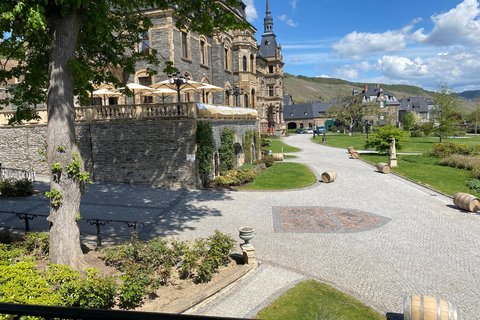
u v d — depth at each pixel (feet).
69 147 32.55
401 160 124.47
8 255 28.55
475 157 113.60
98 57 45.14
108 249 35.88
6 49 38.29
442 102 181.68
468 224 53.72
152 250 33.58
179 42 102.37
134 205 61.62
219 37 126.52
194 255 34.01
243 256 38.09
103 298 25.40
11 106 92.89
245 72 149.28
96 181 79.30
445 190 78.13
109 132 77.41
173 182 75.61
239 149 103.60
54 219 32.76
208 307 29.73
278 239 46.93
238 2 38.70
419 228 51.78
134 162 77.00
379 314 29.48
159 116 74.79
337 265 39.14
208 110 79.77
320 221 54.80
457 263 39.75
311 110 402.52
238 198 68.85
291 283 34.30
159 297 30.12
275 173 96.84
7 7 25.46
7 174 81.10
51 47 31.76
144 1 40.68
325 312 27.91
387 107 375.25
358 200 68.39
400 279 35.96
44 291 21.26
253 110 114.32
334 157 135.64
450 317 25.62
